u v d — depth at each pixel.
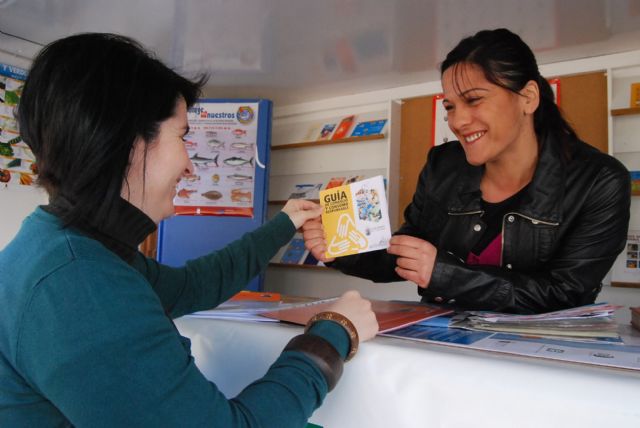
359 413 0.76
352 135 3.59
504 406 0.64
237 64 3.24
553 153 1.35
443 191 1.56
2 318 0.58
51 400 0.55
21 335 0.55
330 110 3.90
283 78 3.47
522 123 1.33
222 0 2.44
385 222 1.16
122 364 0.54
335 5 2.44
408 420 0.72
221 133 3.61
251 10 2.52
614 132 2.80
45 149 0.65
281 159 4.12
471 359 0.68
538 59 2.96
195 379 0.59
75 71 0.64
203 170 3.59
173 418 0.55
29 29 2.92
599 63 2.86
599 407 0.57
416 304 1.29
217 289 1.05
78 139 0.63
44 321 0.54
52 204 0.68
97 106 0.63
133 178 0.70
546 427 0.61
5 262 0.61
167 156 0.71
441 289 1.18
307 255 3.73
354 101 3.75
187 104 0.77
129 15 2.64
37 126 0.65
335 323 0.75
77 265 0.57
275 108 4.15
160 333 0.58
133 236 0.71
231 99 3.61
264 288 3.77
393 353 0.74
